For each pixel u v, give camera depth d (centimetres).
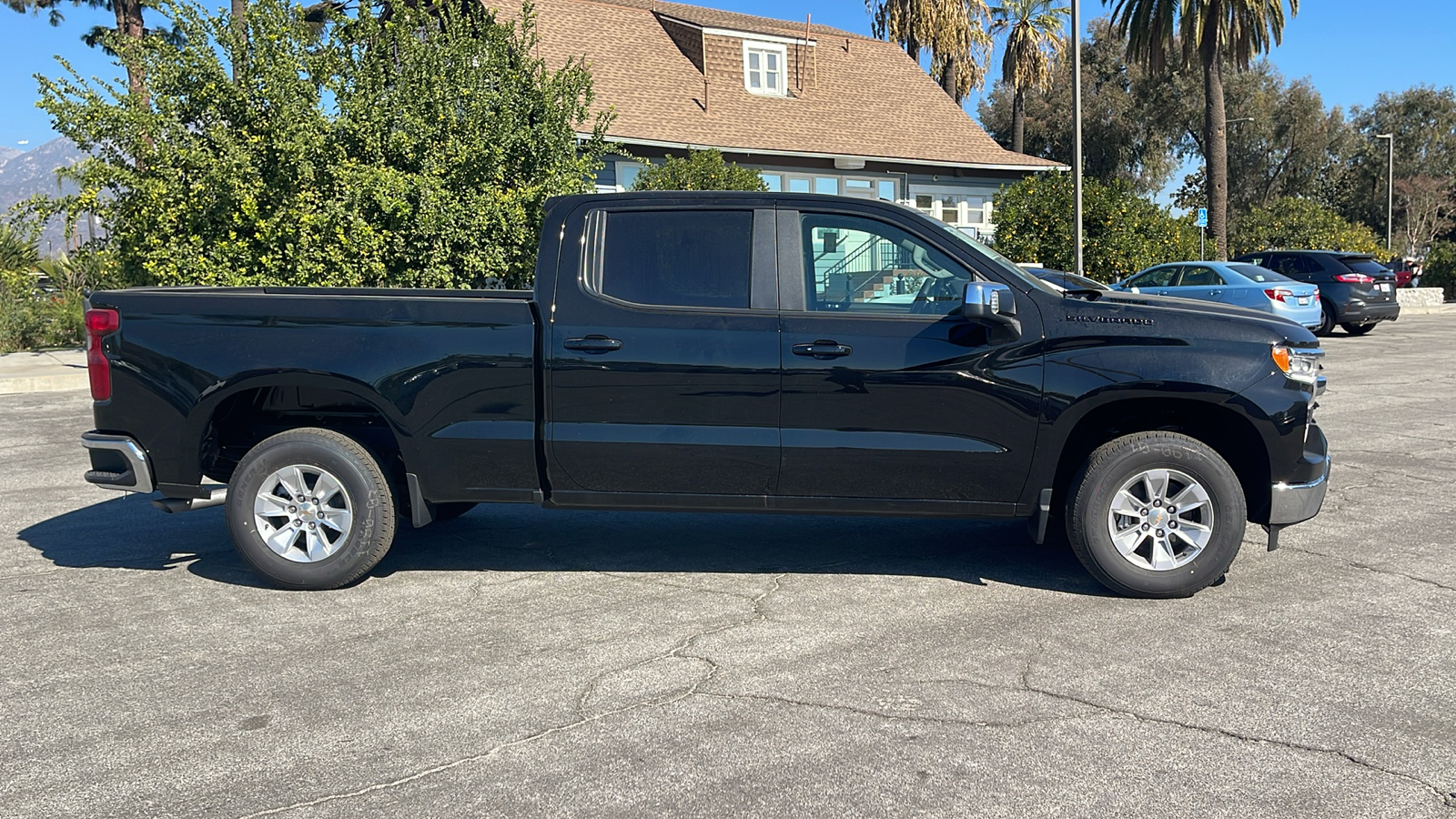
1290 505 486
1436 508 670
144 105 1333
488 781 323
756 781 321
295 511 521
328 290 536
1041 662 414
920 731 354
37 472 857
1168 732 352
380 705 380
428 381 510
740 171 2084
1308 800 307
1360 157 5491
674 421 502
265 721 368
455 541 619
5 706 382
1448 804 303
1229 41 2873
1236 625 456
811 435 495
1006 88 5353
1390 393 1223
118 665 421
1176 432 495
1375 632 445
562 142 1537
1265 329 486
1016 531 631
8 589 528
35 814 305
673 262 510
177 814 305
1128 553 492
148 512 707
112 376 528
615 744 347
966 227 2802
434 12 1919
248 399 573
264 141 1338
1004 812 302
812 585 523
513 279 1507
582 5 2561
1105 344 484
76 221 1378
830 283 503
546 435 507
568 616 479
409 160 1431
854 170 2612
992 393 488
